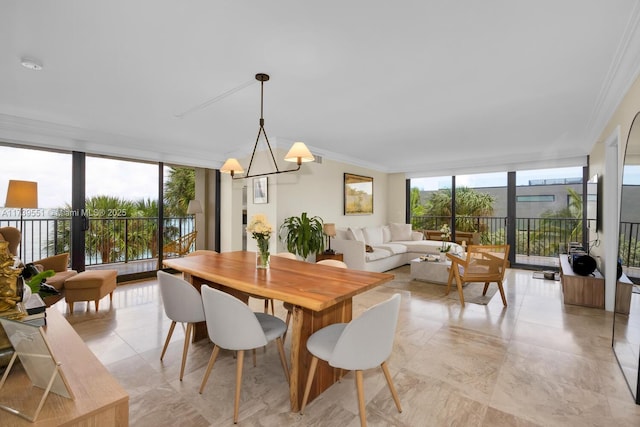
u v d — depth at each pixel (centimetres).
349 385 203
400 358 239
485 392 194
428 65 241
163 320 318
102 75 258
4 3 167
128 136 461
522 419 169
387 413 174
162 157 514
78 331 288
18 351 103
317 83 274
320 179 576
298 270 235
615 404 182
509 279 511
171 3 169
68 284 330
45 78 263
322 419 169
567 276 376
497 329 298
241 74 257
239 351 171
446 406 180
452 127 412
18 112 352
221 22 187
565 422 167
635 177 234
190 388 198
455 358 239
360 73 255
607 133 357
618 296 249
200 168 661
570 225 575
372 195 718
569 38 203
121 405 102
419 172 734
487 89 287
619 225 256
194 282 267
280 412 175
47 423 90
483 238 677
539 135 451
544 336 281
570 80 266
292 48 217
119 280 477
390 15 180
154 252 588
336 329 190
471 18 183
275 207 493
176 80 268
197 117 371
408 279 513
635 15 177
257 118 375
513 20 184
